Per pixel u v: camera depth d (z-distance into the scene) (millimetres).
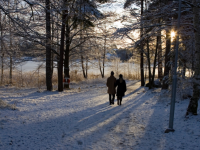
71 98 10008
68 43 14125
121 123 5391
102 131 4688
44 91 12117
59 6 9797
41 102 8367
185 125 4680
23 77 18578
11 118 5367
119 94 8141
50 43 12227
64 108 7348
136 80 23578
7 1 6770
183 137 4000
